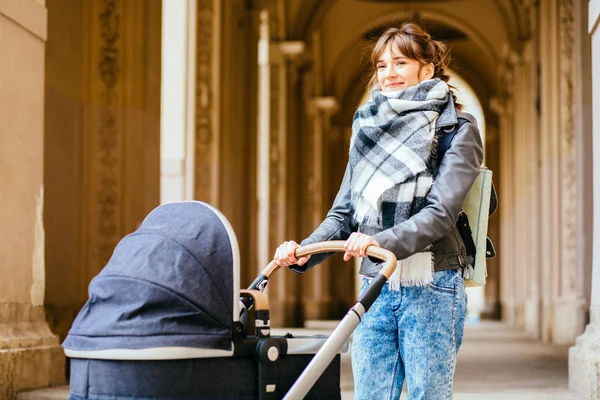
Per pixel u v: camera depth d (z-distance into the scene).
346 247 2.89
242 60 15.42
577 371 6.87
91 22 9.34
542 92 15.45
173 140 13.54
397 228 2.86
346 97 34.59
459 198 2.94
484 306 31.05
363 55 3.57
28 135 6.36
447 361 2.98
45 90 8.34
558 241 14.73
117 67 9.31
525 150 20.89
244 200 15.58
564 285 14.58
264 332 2.92
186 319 2.73
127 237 2.96
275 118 21.89
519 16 21.81
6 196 6.08
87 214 9.20
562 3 14.39
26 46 6.34
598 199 6.36
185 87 13.59
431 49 3.23
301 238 24.09
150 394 2.72
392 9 29.78
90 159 9.24
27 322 6.38
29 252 6.39
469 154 3.02
